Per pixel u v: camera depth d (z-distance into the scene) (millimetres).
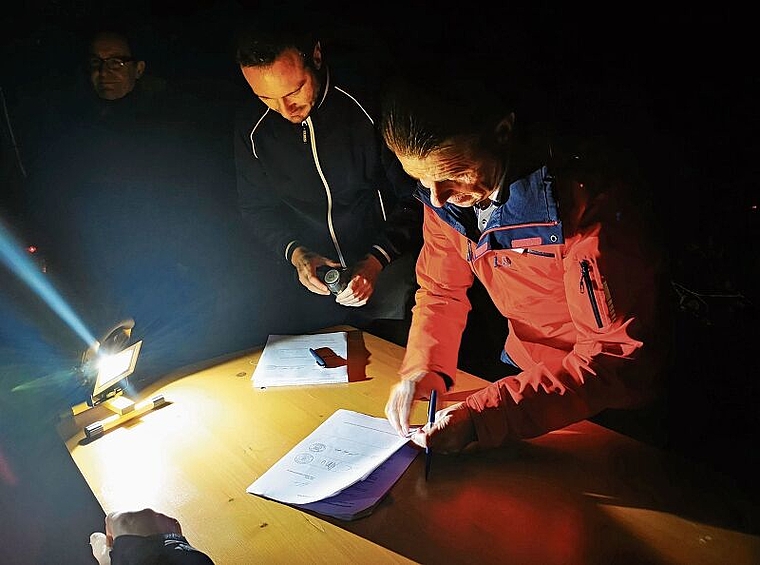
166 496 1446
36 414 2785
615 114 2617
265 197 2635
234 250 3471
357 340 2166
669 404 1662
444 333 1785
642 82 3102
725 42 3184
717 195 2668
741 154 2783
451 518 1300
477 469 1441
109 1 3646
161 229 3293
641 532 1219
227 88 3590
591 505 1302
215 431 1692
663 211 2539
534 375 1464
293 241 2576
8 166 3074
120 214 3195
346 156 2377
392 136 1229
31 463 2654
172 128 3191
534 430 1427
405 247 2418
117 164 3133
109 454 1631
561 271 1481
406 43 3422
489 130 1224
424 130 1180
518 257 1521
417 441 1488
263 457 1560
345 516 1314
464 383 1770
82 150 3090
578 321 1438
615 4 3314
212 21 3703
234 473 1509
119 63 2988
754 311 2365
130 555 1149
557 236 1363
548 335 1629
